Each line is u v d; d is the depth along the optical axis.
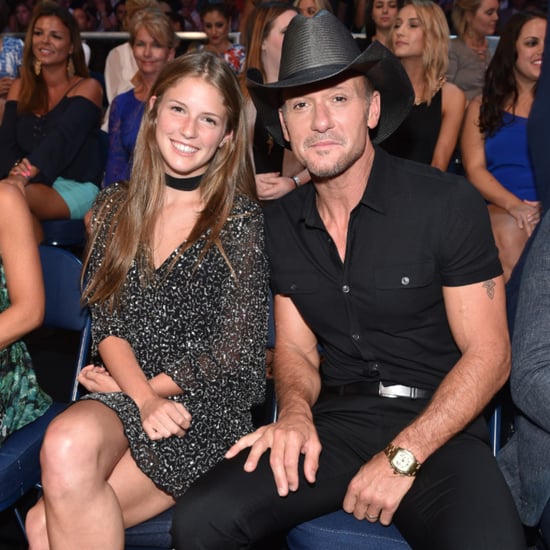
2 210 2.31
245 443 2.05
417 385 2.17
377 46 1.99
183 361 2.17
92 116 4.41
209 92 2.21
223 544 1.90
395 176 2.13
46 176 4.25
